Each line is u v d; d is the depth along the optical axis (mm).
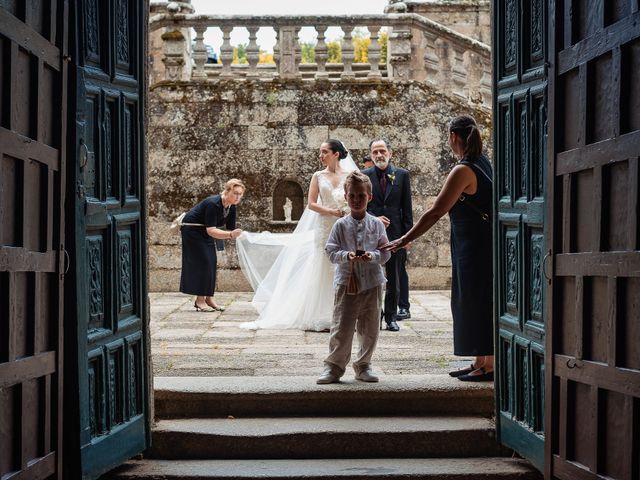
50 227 4020
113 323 4637
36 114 3857
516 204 4930
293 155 13367
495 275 5219
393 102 13328
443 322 9273
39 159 3885
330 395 5516
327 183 8570
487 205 5488
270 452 5145
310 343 7824
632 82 3674
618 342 3752
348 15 13414
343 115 13359
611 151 3787
